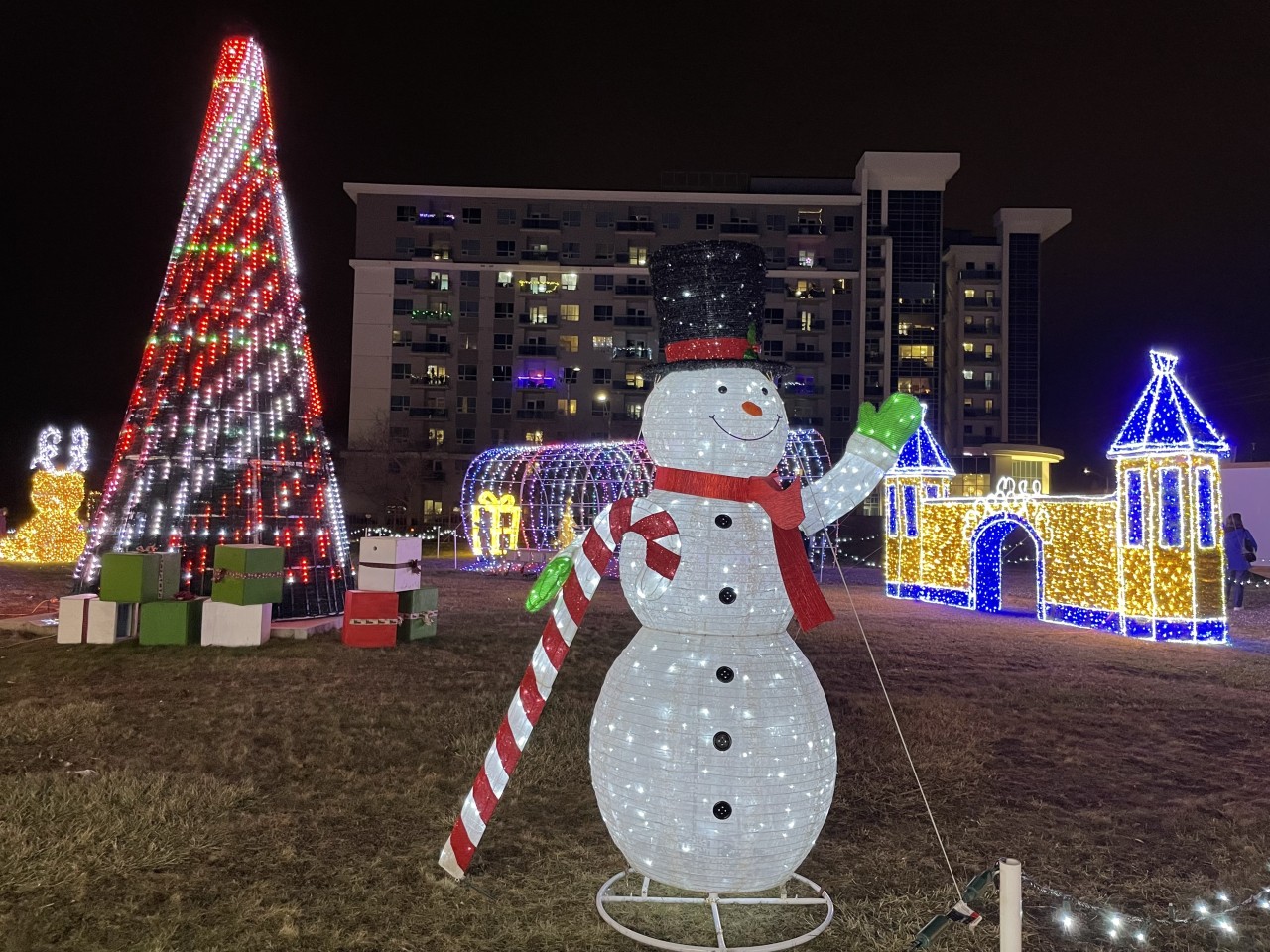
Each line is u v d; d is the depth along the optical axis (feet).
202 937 12.53
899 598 63.10
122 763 20.13
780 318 194.08
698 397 13.78
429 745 22.27
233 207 40.06
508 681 29.81
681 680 12.91
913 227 195.21
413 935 12.82
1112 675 33.47
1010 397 204.85
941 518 59.88
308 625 38.09
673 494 13.79
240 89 40.83
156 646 34.88
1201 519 43.21
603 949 12.60
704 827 12.48
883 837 17.22
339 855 15.49
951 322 210.79
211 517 39.01
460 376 192.85
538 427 192.44
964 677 32.78
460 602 54.08
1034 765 22.13
